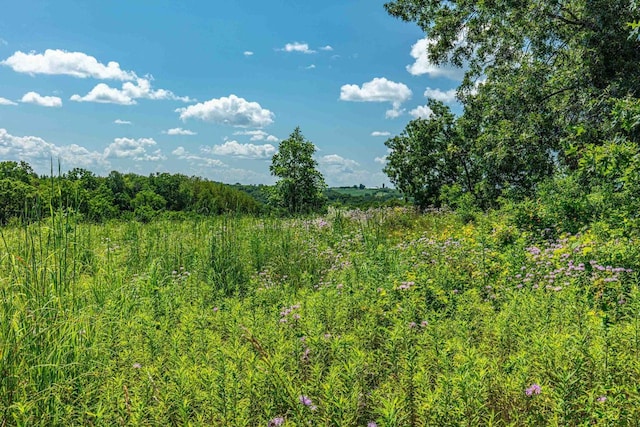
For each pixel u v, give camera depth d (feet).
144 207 57.31
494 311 16.37
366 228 38.88
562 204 28.84
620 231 21.39
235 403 9.80
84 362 11.89
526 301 15.42
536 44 52.01
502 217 34.42
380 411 9.29
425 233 35.35
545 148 50.26
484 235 25.32
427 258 25.41
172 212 54.13
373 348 14.19
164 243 33.14
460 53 61.16
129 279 23.77
